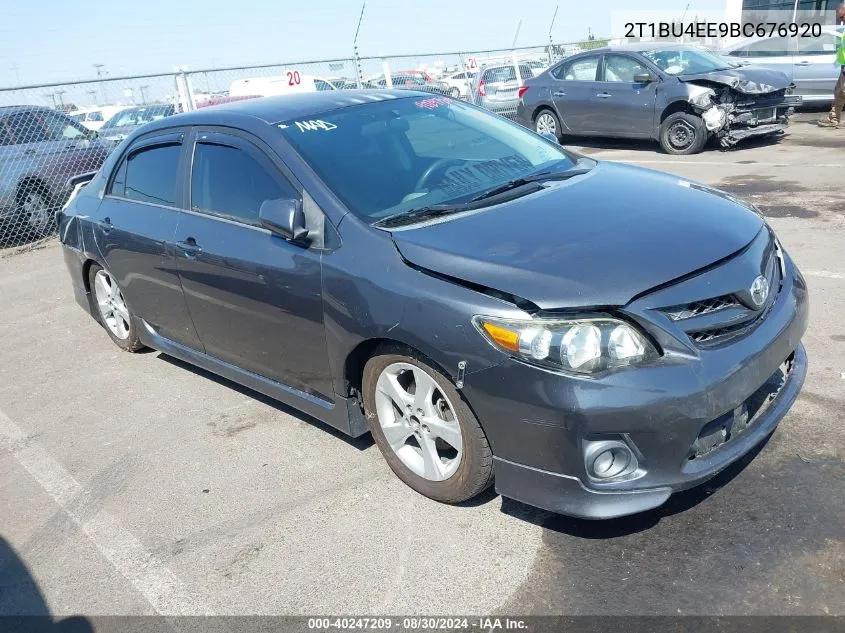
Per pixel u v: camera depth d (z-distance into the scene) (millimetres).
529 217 3100
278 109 3928
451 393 2848
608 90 11703
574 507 2605
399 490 3328
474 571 2770
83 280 5453
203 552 3094
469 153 3889
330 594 2758
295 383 3660
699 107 10461
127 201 4633
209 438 4043
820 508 2848
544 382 2531
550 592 2617
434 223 3133
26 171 9516
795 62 13234
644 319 2531
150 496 3557
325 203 3301
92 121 14094
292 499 3373
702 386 2525
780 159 9680
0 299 7293
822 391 3689
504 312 2611
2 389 5090
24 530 3416
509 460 2729
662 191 3434
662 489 2570
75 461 3984
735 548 2699
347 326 3105
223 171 3863
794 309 3041
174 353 4645
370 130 3809
